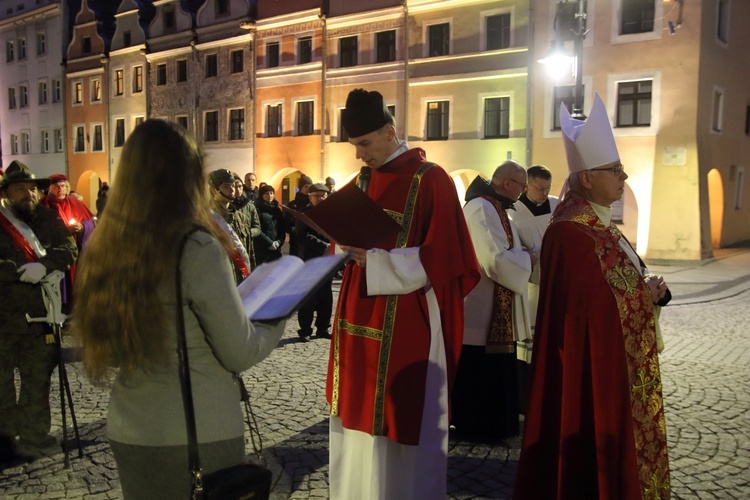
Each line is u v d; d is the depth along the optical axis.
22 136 37.03
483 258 4.05
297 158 25.66
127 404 1.74
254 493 1.74
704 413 4.86
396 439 2.82
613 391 2.51
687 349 7.02
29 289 3.99
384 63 23.08
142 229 1.67
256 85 26.64
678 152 18.16
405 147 3.05
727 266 16.25
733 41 20.50
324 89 24.55
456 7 21.30
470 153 21.44
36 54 35.44
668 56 18.08
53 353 4.14
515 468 3.89
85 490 3.57
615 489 2.50
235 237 5.27
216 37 27.83
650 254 18.70
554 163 19.80
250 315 1.83
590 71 19.17
